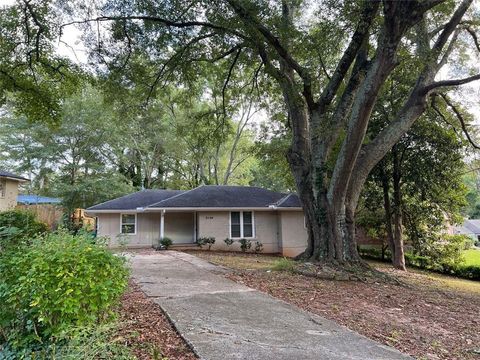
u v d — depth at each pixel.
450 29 10.01
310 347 3.75
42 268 3.43
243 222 18.09
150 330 4.10
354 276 9.05
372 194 16.28
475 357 4.11
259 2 8.66
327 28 8.90
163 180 34.34
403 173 14.52
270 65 10.01
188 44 10.55
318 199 10.12
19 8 9.27
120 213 18.17
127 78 11.12
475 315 6.40
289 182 18.53
